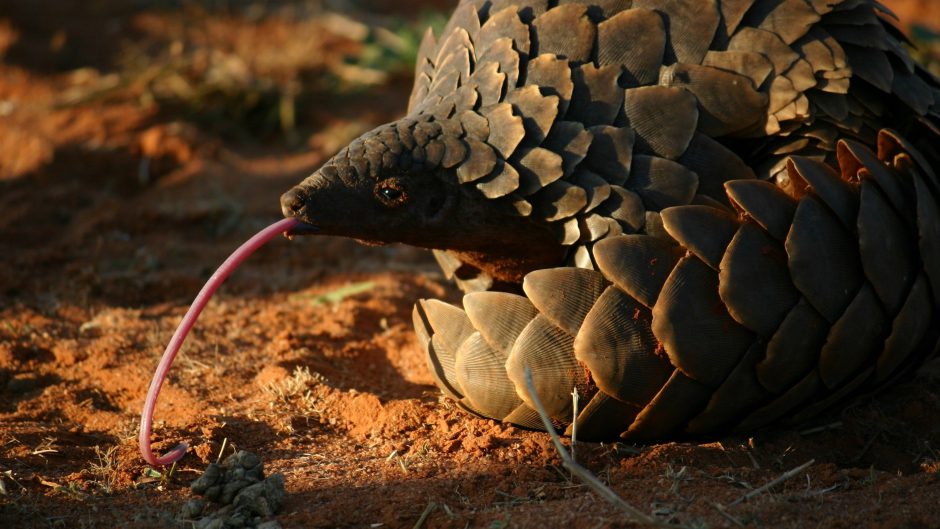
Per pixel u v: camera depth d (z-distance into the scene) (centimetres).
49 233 1416
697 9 804
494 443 805
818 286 733
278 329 1111
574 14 811
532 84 795
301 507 727
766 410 770
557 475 762
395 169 788
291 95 1783
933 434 838
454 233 816
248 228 1423
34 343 1071
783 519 673
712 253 734
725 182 754
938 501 687
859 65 809
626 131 780
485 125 791
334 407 912
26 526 711
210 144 1648
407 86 1959
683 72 792
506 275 884
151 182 1583
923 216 761
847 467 798
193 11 2209
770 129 794
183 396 946
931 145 839
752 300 728
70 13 2198
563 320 750
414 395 948
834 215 747
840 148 772
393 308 1169
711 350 734
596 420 770
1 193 1505
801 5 802
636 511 648
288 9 2214
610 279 739
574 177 780
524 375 723
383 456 816
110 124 1678
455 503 725
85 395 970
